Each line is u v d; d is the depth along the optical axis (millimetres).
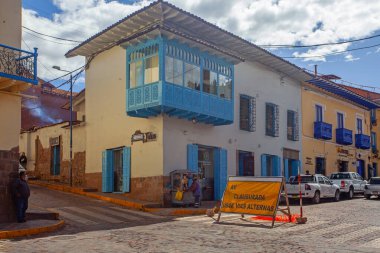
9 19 14492
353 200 26141
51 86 39719
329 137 33156
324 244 10680
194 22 20875
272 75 27812
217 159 22844
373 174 41312
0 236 11844
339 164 35500
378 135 42938
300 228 13430
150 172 20172
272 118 27562
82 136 25141
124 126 21969
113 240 11125
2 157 14070
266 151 26531
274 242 10883
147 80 19641
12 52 13930
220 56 22047
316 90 32750
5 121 14258
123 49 22359
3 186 13992
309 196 22656
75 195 22297
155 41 19328
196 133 21609
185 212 17703
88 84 24797
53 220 14625
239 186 15203
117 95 22562
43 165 28797
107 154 22812
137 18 20406
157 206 19047
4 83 13914
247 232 12609
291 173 29609
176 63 19656
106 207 18703
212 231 12789
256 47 23922
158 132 20031
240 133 24562
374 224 14359
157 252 9531
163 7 19406
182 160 20641
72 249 9930
